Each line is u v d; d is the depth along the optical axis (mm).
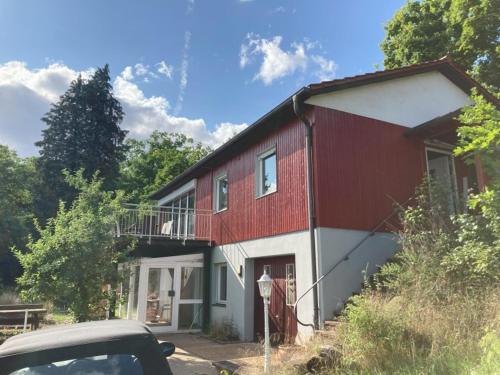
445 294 6539
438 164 12273
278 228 10742
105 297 9445
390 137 10797
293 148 10453
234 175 13586
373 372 5238
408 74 11570
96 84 42156
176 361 8852
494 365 4234
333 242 9242
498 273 6129
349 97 10359
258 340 11375
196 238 15055
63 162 38406
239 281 12406
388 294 7262
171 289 13812
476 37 17812
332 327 8070
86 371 2947
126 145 43906
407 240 8203
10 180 33625
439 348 5254
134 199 37250
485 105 6246
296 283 9742
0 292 25172
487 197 6262
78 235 9117
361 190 9938
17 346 3154
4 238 29391
